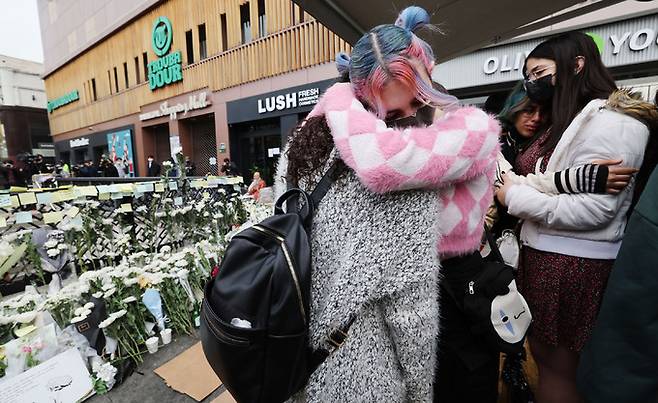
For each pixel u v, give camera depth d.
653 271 0.69
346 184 0.64
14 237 2.41
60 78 20.09
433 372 0.66
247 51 9.98
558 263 1.02
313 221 0.66
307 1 1.67
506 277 0.80
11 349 1.46
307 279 0.58
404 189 0.59
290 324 0.57
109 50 15.25
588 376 0.80
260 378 0.58
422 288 0.60
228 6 10.25
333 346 0.63
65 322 1.70
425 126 0.64
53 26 19.27
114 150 16.19
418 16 0.68
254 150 11.03
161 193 3.83
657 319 0.69
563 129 1.04
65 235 2.65
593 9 2.13
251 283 0.58
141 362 1.77
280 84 9.44
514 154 1.37
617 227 0.96
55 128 22.22
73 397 1.49
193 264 2.31
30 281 2.56
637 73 4.89
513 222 1.29
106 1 14.64
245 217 4.16
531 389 1.25
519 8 2.00
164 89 12.81
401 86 0.62
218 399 1.53
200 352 1.87
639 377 0.71
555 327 1.04
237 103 10.51
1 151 26.59
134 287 1.92
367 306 0.64
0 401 1.35
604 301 0.78
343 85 0.71
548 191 1.02
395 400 0.65
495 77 6.03
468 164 0.60
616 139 0.91
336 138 0.61
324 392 0.64
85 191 3.01
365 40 0.64
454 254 0.73
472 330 0.79
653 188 0.72
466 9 1.99
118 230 3.29
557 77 1.06
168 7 11.90
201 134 12.73
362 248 0.59
